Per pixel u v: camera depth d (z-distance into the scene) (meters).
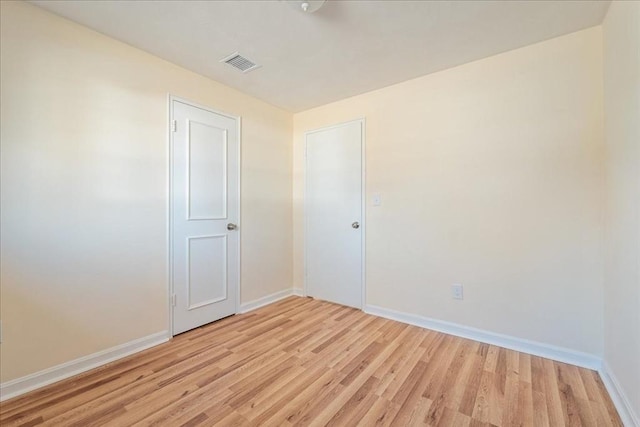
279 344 2.19
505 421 1.40
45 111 1.70
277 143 3.29
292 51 2.16
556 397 1.57
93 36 1.89
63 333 1.76
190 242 2.45
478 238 2.26
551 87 1.98
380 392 1.62
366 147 2.88
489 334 2.21
